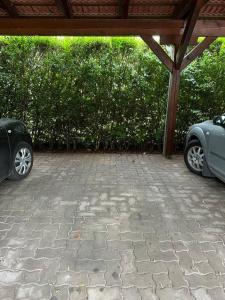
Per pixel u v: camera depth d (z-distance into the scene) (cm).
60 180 482
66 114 679
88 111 684
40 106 675
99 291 227
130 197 413
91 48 675
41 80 661
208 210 374
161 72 654
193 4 432
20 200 396
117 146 723
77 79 658
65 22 510
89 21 510
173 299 219
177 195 423
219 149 418
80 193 425
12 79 655
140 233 313
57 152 698
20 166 470
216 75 650
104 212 363
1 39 654
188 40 502
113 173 526
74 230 317
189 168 532
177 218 350
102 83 666
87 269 252
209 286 233
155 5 454
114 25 514
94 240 298
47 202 391
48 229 318
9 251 276
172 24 510
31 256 269
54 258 266
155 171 541
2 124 425
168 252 278
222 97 661
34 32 521
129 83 667
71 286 231
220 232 318
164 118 688
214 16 518
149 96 672
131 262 262
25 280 237
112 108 687
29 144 496
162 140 704
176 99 613
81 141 712
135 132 705
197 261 265
